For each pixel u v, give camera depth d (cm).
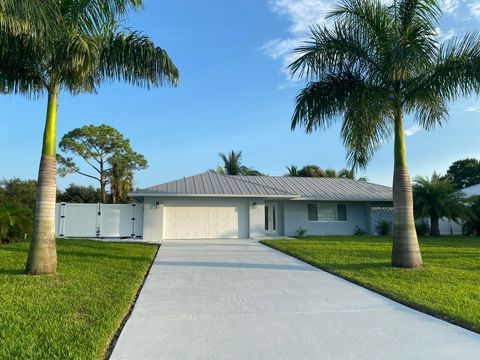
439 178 2266
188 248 1393
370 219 2305
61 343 408
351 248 1353
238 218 1967
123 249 1270
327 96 966
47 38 732
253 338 443
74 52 725
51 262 789
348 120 953
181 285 741
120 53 863
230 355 392
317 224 2288
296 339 440
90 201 3559
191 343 426
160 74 892
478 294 661
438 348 416
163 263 1022
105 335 434
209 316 532
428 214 2225
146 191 1861
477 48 898
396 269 907
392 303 611
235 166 4006
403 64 834
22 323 470
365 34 934
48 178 802
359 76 966
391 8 942
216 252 1272
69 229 1823
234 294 667
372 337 449
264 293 676
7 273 778
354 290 706
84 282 717
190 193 1859
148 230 1831
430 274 848
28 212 1566
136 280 755
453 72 890
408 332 468
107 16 788
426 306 577
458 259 1105
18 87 851
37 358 370
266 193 1984
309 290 703
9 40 738
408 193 958
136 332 463
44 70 822
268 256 1173
